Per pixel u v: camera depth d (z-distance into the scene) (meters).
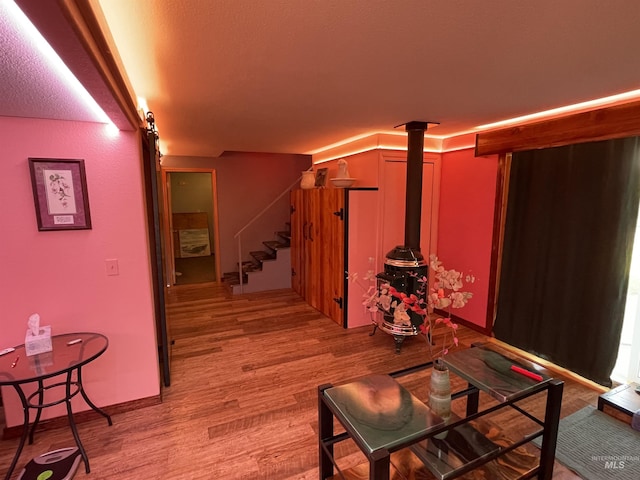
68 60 1.05
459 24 1.30
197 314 4.46
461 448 1.66
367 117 2.91
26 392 2.16
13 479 1.83
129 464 1.93
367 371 2.97
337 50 1.55
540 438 2.14
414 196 3.29
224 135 3.74
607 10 1.19
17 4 0.72
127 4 1.14
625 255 2.44
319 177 4.93
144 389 2.44
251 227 6.38
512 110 2.70
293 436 2.16
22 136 1.97
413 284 3.26
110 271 2.25
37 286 2.09
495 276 3.46
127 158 2.21
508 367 1.90
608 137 2.34
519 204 3.17
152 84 2.02
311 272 4.75
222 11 1.21
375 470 1.25
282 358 3.22
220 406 2.47
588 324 2.65
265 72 1.83
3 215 1.98
